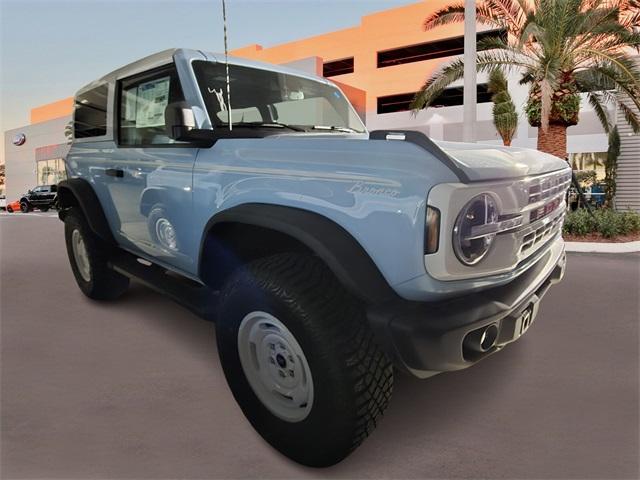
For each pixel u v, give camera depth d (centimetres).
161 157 282
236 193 226
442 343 171
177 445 220
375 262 181
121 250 388
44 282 534
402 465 206
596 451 215
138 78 317
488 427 236
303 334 186
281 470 203
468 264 177
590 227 916
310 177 198
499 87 1712
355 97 2712
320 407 187
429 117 2656
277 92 315
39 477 197
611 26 1030
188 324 386
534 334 364
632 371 298
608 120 1448
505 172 190
